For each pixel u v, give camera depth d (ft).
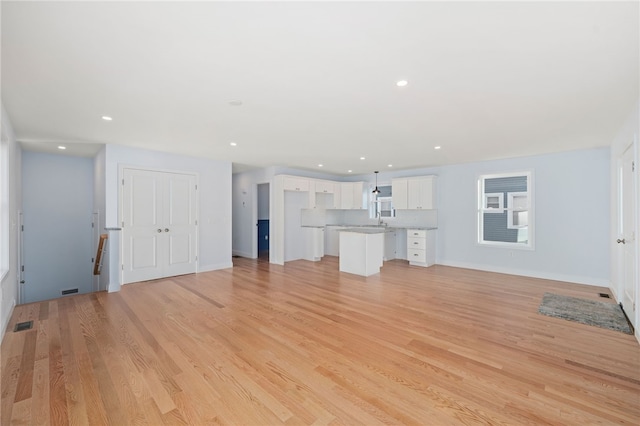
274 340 9.09
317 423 5.57
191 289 14.99
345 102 9.53
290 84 8.24
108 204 15.57
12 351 8.36
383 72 7.55
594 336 9.41
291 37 6.04
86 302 12.85
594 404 6.10
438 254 22.07
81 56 6.74
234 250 27.09
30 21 5.42
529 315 11.27
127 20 5.46
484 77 7.79
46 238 18.07
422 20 5.48
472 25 5.62
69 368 7.47
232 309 11.94
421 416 5.75
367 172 25.67
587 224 16.07
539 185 17.58
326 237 27.17
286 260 23.80
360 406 6.05
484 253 19.81
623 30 5.72
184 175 18.47
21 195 16.38
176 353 8.25
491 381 6.93
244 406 6.05
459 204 20.95
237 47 6.41
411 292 14.44
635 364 7.70
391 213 25.30
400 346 8.70
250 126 12.12
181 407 6.01
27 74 7.57
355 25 5.64
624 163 11.74
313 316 11.15
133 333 9.60
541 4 5.01
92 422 5.59
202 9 5.16
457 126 12.01
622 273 12.28
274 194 22.67
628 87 8.32
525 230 18.78
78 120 11.28
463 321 10.66
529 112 10.36
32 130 12.58
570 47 6.34
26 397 6.30
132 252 16.37
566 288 15.20
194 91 8.68
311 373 7.26
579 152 16.30
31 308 12.02
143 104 9.67
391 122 11.54
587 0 4.91
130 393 6.45
